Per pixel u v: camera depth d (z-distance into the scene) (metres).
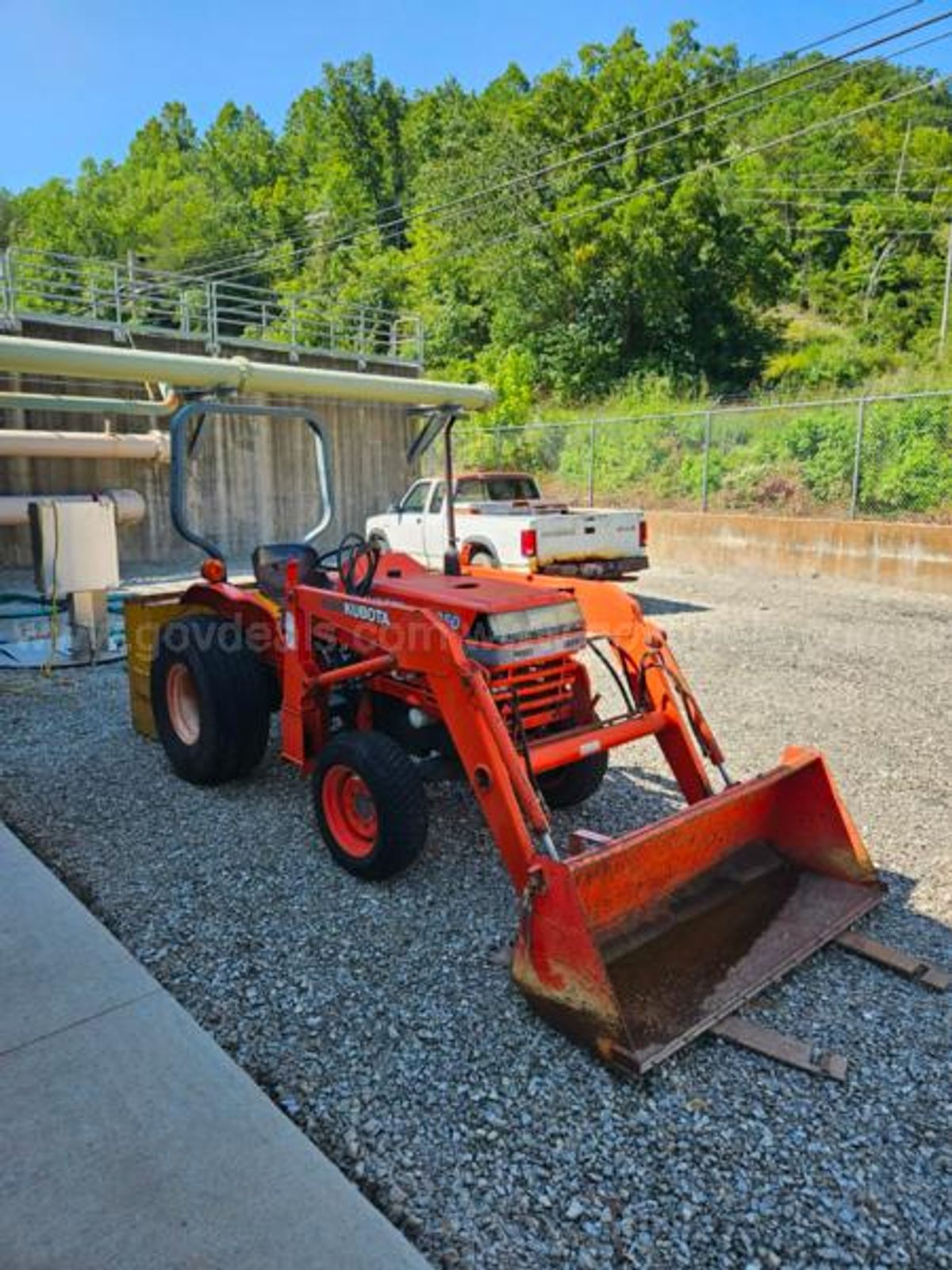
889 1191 2.11
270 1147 2.20
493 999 2.86
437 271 36.44
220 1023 2.72
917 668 7.43
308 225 53.94
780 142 13.81
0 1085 2.41
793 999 2.87
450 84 59.28
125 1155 2.17
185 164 64.00
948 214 38.84
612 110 30.56
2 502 13.07
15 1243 1.91
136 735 5.56
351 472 18.44
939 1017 2.79
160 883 3.63
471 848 4.01
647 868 2.99
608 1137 2.28
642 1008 2.69
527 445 20.55
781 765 3.50
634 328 31.44
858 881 3.39
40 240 52.59
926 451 13.50
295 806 4.47
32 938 3.16
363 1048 2.62
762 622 9.45
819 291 39.12
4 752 5.23
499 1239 1.97
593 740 3.57
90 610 7.55
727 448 17.05
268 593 5.03
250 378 8.98
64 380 14.45
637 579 11.79
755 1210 2.05
